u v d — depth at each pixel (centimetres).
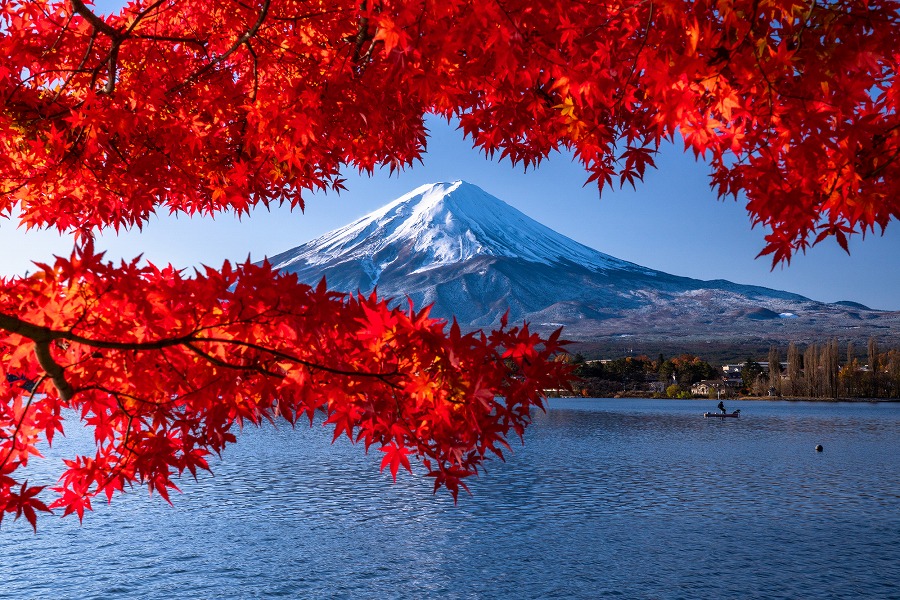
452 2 286
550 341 299
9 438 312
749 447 7088
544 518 3734
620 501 4181
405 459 305
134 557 2886
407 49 297
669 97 267
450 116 484
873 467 5566
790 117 262
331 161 532
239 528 3469
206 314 280
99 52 479
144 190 497
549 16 303
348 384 293
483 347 293
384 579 2627
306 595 2436
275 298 274
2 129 439
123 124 443
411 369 290
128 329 285
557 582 2583
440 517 3781
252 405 302
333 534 3362
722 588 2472
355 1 409
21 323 256
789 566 2723
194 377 290
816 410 13925
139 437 317
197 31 489
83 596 2369
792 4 254
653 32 282
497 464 5884
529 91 419
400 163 544
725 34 262
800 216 269
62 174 478
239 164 507
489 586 2545
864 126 259
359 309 286
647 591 2459
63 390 277
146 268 292
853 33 263
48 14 478
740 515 3731
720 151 277
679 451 6762
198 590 2464
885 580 2517
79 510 318
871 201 267
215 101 483
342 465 6034
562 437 8181
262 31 457
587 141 394
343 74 420
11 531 3306
